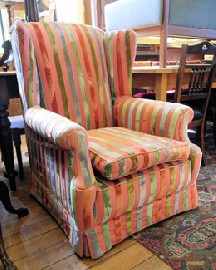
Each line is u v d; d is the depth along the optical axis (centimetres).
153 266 105
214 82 204
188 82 189
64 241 120
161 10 192
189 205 140
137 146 115
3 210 148
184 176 129
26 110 135
